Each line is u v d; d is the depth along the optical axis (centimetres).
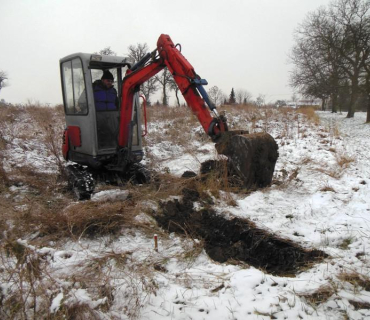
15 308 272
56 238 416
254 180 557
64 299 276
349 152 863
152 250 391
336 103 3064
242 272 329
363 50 2127
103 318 262
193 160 817
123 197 527
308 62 2484
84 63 560
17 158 791
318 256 361
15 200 539
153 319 268
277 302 282
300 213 470
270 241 404
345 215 449
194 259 371
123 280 321
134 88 571
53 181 638
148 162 802
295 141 1016
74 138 628
